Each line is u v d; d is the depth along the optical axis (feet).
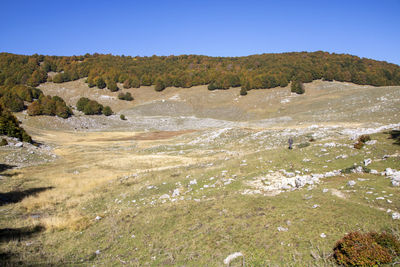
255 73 495.00
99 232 49.55
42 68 596.29
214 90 499.92
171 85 548.31
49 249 43.70
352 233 29.76
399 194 42.11
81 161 140.67
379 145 71.46
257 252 33.58
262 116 353.51
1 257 39.29
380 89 323.78
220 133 183.42
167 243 41.19
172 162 122.21
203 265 33.04
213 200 56.54
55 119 302.25
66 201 74.08
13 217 60.08
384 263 25.98
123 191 78.13
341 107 291.99
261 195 54.70
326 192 49.01
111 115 377.91
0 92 361.92
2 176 100.22
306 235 35.01
